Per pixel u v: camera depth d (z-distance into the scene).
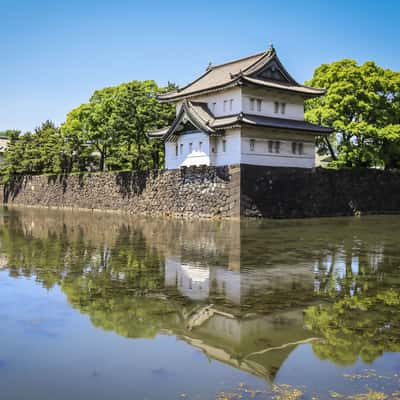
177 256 15.42
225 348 6.82
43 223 30.31
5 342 7.08
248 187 31.41
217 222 29.78
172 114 44.19
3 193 67.38
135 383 5.70
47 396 5.37
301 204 34.47
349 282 11.44
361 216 37.66
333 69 40.91
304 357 6.51
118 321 8.12
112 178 44.78
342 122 39.50
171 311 8.77
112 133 43.03
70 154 53.88
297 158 37.53
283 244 18.64
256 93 36.22
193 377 5.87
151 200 39.09
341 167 41.22
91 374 5.97
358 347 6.91
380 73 42.47
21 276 11.93
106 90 48.12
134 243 18.98
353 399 5.28
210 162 35.78
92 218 35.22
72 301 9.44
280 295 10.05
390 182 41.81
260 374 5.97
